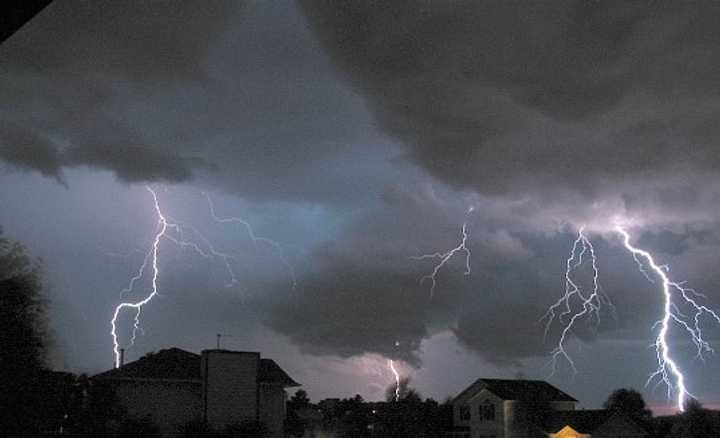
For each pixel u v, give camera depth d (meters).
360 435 55.28
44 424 28.70
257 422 40.09
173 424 39.66
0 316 26.03
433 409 55.03
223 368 40.44
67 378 31.47
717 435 42.03
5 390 25.83
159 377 39.56
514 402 49.50
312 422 58.75
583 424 45.78
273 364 44.38
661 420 47.00
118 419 37.66
